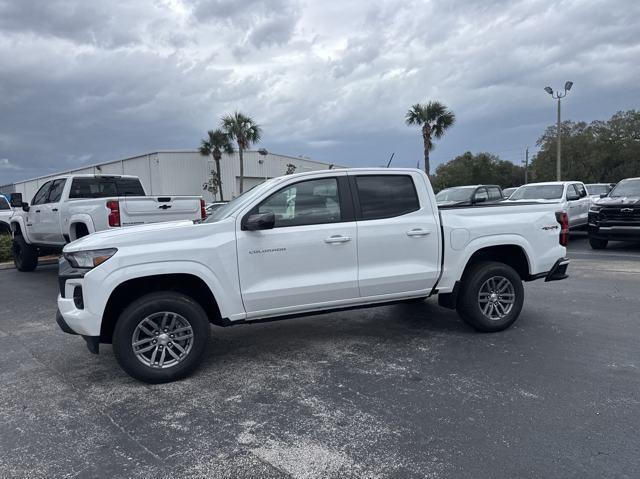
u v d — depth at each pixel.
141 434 3.49
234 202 5.24
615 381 4.19
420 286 5.29
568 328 5.77
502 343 5.29
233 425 3.59
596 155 58.25
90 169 52.03
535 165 63.00
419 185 5.32
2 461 3.18
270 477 2.93
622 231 12.05
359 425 3.53
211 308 4.76
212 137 41.56
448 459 3.06
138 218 8.60
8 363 5.10
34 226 10.67
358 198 5.05
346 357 4.98
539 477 2.85
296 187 4.86
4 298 8.66
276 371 4.64
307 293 4.80
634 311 6.48
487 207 5.66
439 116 33.50
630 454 3.06
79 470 3.05
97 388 4.36
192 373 4.60
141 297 4.35
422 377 4.39
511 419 3.55
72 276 4.32
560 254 5.97
